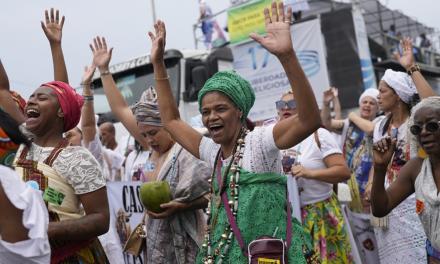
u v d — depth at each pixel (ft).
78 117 10.15
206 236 8.95
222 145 9.23
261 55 48.03
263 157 8.70
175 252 12.04
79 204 9.50
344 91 48.85
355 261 15.69
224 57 36.78
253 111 48.44
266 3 47.78
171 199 12.04
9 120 7.07
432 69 65.00
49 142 9.75
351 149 19.49
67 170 9.11
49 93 9.73
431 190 9.93
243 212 8.52
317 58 47.67
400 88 15.23
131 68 35.58
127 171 18.83
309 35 48.01
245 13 48.70
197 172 12.02
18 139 7.14
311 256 9.17
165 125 10.25
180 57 34.30
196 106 34.42
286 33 8.14
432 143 9.68
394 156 15.29
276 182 8.77
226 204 8.71
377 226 14.96
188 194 11.90
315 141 15.48
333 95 21.36
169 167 12.33
